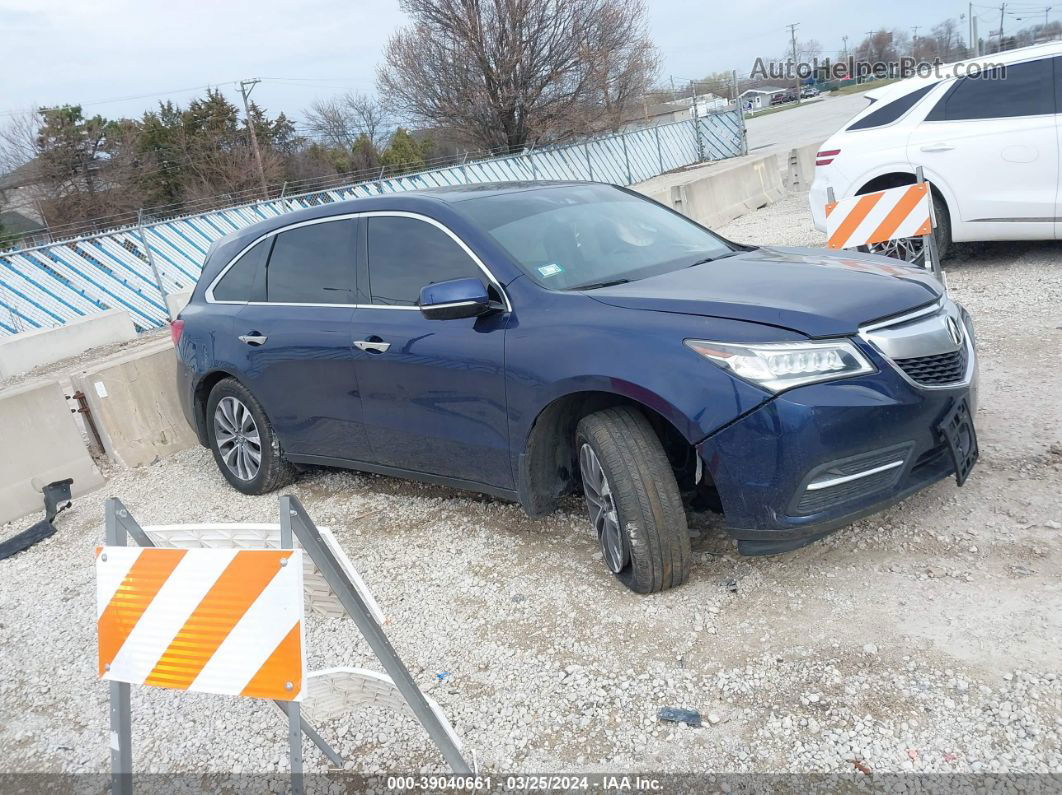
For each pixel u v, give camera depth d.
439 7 36.38
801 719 2.78
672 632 3.35
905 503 3.94
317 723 3.25
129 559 2.32
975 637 2.99
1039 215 7.30
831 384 3.12
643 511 3.39
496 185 4.84
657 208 4.93
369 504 5.18
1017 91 7.36
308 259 4.98
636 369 3.34
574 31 36.75
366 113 58.62
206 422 5.79
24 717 3.72
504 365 3.81
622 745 2.84
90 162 49.25
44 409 6.22
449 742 2.69
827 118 47.28
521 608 3.73
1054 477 3.93
